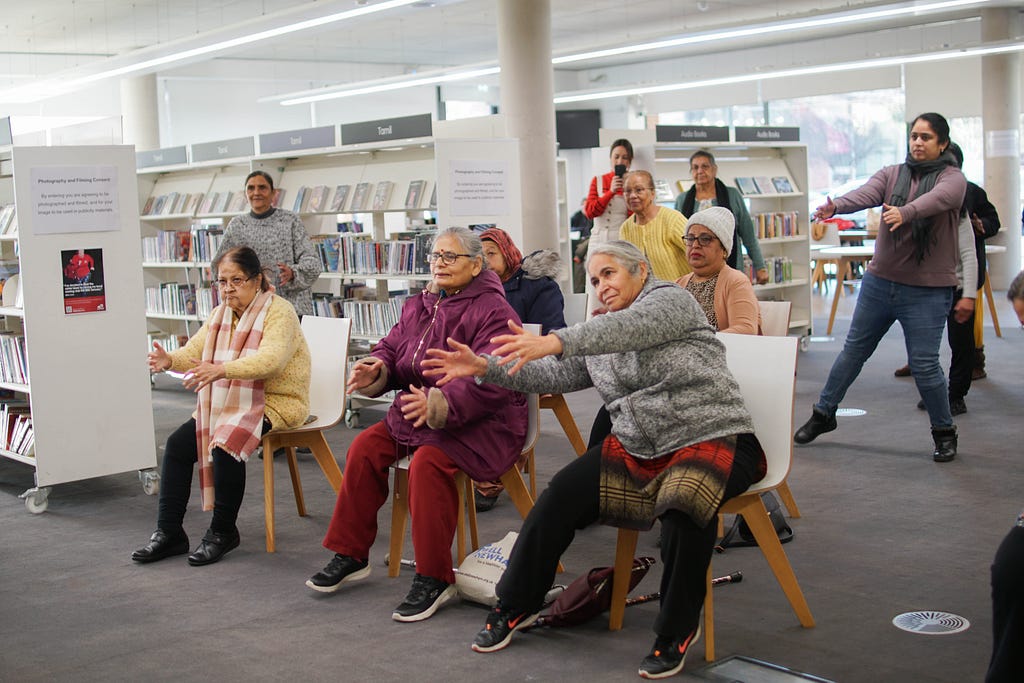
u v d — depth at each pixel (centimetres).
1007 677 213
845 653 315
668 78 1953
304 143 837
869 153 1769
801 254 1061
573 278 1027
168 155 1037
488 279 392
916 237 540
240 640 346
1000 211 1461
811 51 1755
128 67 1200
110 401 550
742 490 316
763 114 1891
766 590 373
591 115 2028
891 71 1670
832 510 473
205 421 437
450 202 662
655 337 316
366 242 766
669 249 536
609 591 349
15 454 551
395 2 859
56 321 531
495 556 376
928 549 413
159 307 984
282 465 612
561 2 1358
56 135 841
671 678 301
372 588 394
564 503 325
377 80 1532
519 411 385
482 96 2123
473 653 328
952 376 676
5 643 351
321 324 488
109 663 330
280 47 1694
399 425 384
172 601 388
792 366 339
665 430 320
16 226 545
